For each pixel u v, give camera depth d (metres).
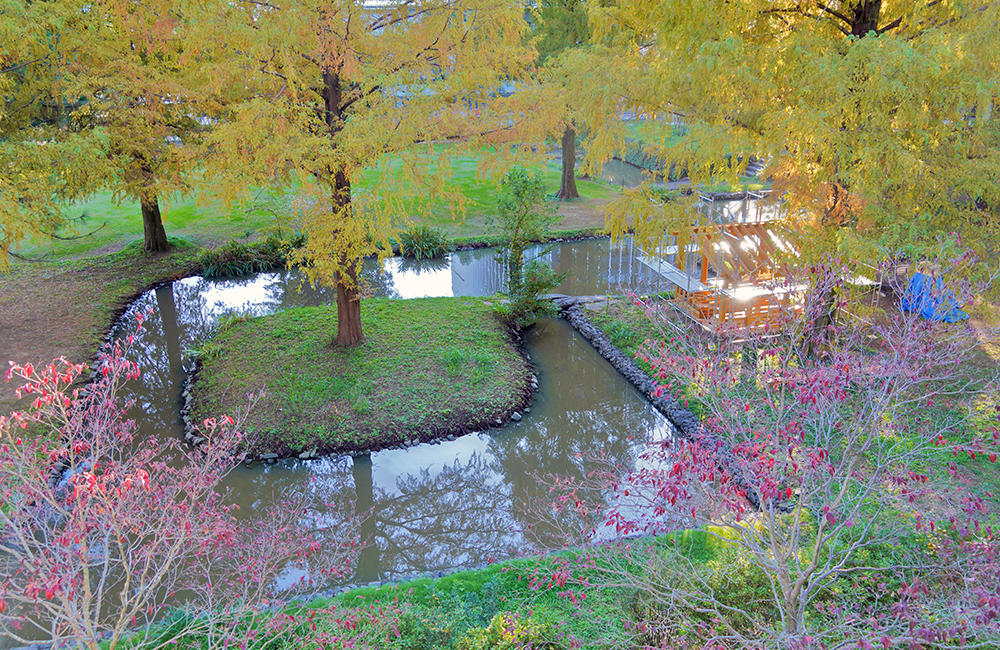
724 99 10.67
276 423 11.50
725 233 14.20
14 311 15.96
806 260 10.67
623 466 10.91
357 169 10.84
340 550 9.09
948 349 5.97
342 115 12.02
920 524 6.18
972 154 10.09
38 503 5.62
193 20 9.63
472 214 24.25
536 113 11.16
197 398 12.55
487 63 11.33
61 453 5.26
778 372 6.06
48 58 13.56
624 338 14.65
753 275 10.22
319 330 14.98
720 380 6.50
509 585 7.54
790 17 11.78
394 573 8.96
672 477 5.60
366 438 11.28
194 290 18.70
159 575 5.59
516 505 10.25
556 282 15.66
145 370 14.13
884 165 9.67
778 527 7.59
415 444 11.38
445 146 11.16
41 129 14.34
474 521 9.95
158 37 10.93
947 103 9.12
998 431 6.20
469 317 15.89
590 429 12.16
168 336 15.86
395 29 11.53
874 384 6.50
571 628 6.57
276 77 10.98
